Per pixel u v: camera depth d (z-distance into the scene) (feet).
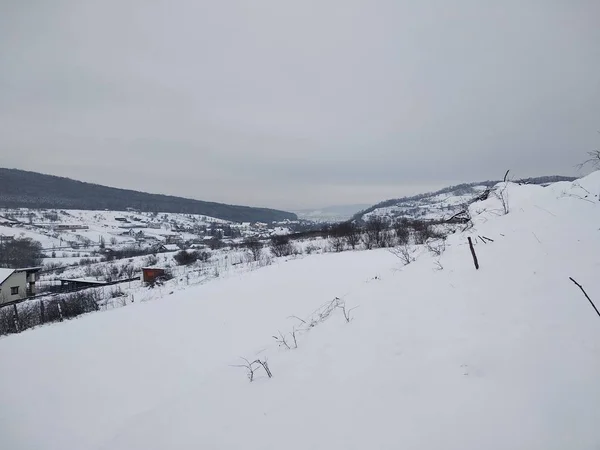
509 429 7.07
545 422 6.96
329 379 10.97
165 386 24.30
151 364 28.50
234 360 17.47
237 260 121.29
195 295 54.80
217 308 43.57
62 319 65.10
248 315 38.34
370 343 12.21
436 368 9.61
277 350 15.88
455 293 13.29
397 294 15.46
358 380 10.36
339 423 8.84
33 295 116.26
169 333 36.27
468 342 10.18
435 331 11.41
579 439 6.40
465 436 7.23
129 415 21.04
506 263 13.76
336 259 71.00
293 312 36.17
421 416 8.14
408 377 9.67
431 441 7.36
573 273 11.40
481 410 7.75
